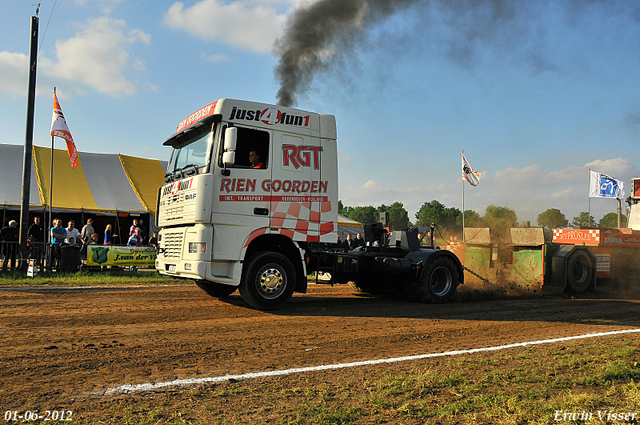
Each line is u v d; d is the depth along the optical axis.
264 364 4.50
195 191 6.93
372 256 8.98
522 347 5.42
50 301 7.94
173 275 7.57
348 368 4.42
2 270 12.83
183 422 3.01
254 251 7.63
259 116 7.39
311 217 7.73
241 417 3.14
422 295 9.13
